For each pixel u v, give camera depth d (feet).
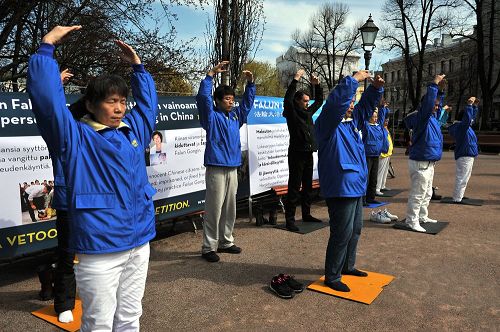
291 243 18.11
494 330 10.57
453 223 21.38
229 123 15.98
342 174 12.22
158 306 11.94
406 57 106.11
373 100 13.11
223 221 16.66
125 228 7.46
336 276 13.03
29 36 27.09
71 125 7.14
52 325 10.93
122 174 7.47
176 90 29.86
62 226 10.92
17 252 13.46
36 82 6.77
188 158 19.03
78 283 7.50
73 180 7.22
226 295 12.71
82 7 25.34
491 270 14.64
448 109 27.35
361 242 18.15
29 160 13.65
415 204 19.83
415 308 11.78
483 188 32.48
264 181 22.45
